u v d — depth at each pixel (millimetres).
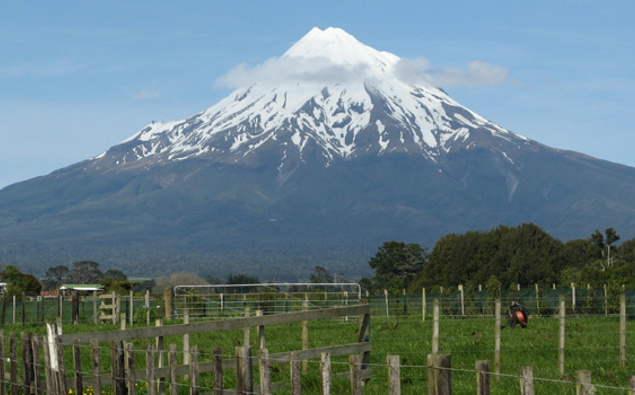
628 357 26297
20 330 42031
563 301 24000
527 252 97250
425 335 32938
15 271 110500
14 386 18938
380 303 51688
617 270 72125
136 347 29031
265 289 56938
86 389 18984
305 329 22609
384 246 122500
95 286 131125
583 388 11312
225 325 19641
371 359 25625
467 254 102062
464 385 21047
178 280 165000
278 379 21438
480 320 43219
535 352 27469
